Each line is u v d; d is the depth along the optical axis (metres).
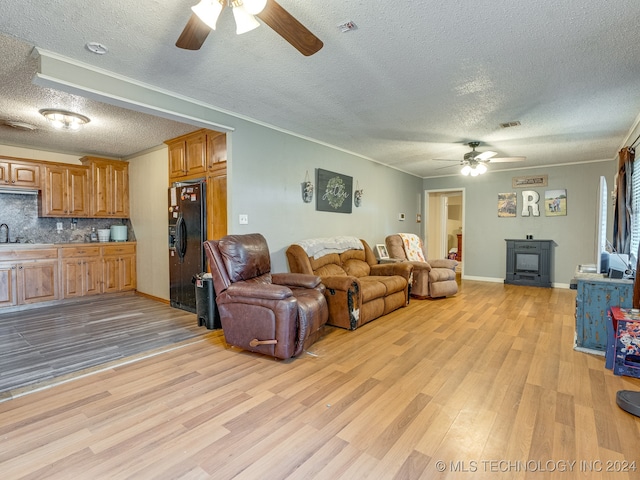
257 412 1.97
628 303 2.80
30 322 3.81
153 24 2.00
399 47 2.25
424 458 1.59
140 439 1.72
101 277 5.18
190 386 2.29
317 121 3.82
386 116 3.63
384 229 6.27
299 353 2.79
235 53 2.33
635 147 3.86
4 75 2.72
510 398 2.14
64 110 3.48
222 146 3.68
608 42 2.17
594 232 5.90
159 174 4.91
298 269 3.86
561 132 4.18
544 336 3.34
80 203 5.14
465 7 1.83
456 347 3.03
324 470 1.51
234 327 2.87
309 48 1.77
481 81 2.77
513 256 6.48
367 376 2.45
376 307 3.89
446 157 5.66
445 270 5.17
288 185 4.21
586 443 1.69
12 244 4.46
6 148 4.71
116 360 2.72
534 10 1.85
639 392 2.10
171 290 4.48
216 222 3.84
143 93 2.81
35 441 1.70
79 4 1.80
